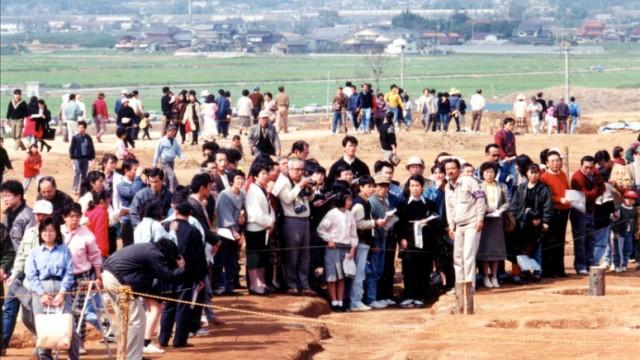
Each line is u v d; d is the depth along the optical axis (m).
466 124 91.62
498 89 187.88
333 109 72.50
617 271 34.81
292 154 31.97
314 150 64.75
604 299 29.86
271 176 30.48
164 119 66.94
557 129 79.19
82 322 24.03
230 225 29.86
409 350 25.50
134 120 68.44
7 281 24.14
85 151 47.84
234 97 181.38
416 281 32.38
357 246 31.70
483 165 32.22
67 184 52.56
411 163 32.31
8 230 24.45
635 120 93.44
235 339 26.00
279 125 73.06
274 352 24.91
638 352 24.30
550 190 33.09
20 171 55.19
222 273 30.50
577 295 30.83
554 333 26.58
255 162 30.42
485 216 31.80
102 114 69.94
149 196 28.94
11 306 24.30
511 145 38.53
